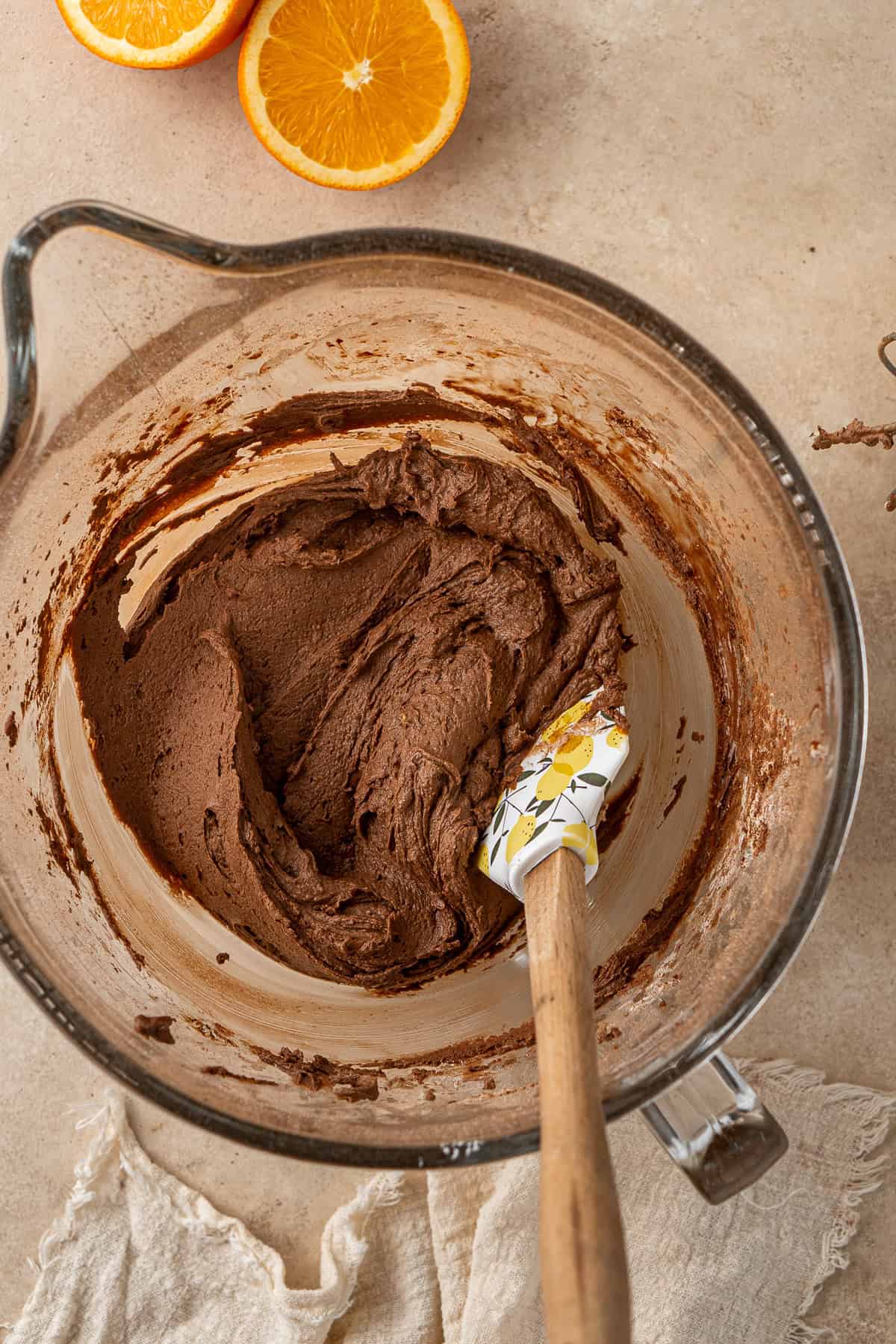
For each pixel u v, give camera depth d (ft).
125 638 1.99
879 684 2.10
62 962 1.77
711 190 2.14
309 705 1.97
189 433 1.95
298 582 1.98
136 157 2.16
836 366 2.12
